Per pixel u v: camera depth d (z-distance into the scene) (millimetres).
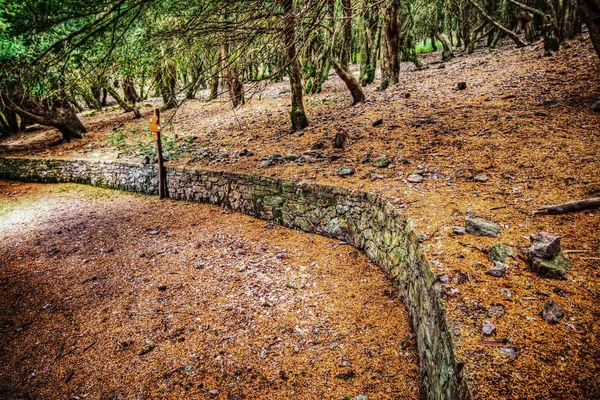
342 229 5613
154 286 5027
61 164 11445
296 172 6594
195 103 17469
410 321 3674
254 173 6957
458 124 6953
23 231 7809
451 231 3449
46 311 4727
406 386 2965
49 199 10047
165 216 7723
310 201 5969
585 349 1896
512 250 2887
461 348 2020
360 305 4125
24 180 12438
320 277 4809
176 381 3340
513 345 1984
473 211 3822
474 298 2439
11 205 9859
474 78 10297
